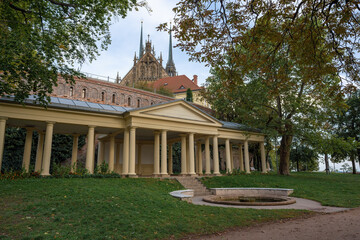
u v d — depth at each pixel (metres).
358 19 9.27
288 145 34.47
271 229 10.17
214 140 31.09
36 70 13.20
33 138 33.75
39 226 9.38
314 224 10.88
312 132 30.45
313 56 9.75
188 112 28.64
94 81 43.81
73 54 14.98
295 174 37.16
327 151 30.86
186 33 9.24
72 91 40.66
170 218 11.20
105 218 10.46
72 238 8.34
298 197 20.81
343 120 40.88
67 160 37.00
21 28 13.16
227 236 9.30
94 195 14.01
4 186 15.17
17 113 20.02
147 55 101.75
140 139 35.59
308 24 9.65
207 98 46.25
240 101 34.22
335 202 17.66
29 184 16.20
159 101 55.00
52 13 14.39
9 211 10.82
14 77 12.96
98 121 24.00
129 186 19.31
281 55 10.92
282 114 34.22
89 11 14.37
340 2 8.43
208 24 9.09
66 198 13.06
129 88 49.31
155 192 18.09
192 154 28.45
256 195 22.11
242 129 34.88
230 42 9.54
